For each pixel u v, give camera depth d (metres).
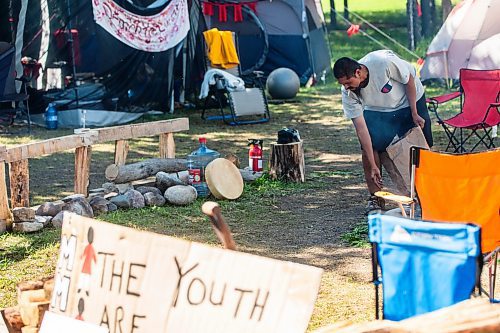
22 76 26.70
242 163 20.52
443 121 19.95
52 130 26.27
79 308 6.82
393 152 13.67
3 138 24.55
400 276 7.06
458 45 31.75
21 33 26.69
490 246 9.30
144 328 6.34
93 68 27.12
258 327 5.77
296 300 5.68
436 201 9.77
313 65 38.22
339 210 15.02
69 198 14.62
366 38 54.91
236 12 35.59
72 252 7.00
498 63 30.70
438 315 5.96
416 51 44.81
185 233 13.52
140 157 21.94
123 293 6.52
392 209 14.45
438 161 9.68
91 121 27.03
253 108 27.86
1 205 13.59
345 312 9.60
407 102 13.52
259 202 15.81
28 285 7.66
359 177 18.12
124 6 26.94
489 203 9.59
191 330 6.07
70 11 26.44
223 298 5.98
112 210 15.05
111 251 6.68
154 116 29.16
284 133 17.66
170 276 6.29
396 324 5.83
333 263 11.66
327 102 32.72
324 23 39.91
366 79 13.06
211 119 28.78
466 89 20.23
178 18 28.98
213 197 16.19
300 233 13.42
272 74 33.94
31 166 20.50
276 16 37.03
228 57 30.27
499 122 19.47
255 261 5.90
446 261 6.81
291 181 17.47
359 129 13.30
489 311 5.95
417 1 47.19
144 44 27.61
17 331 7.55
